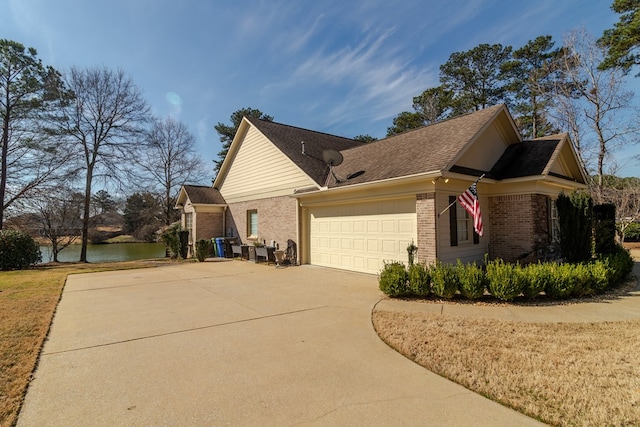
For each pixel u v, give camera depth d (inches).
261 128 660.1
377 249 423.8
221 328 228.1
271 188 625.3
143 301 311.7
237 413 125.0
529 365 160.7
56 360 175.8
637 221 806.5
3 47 756.6
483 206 428.5
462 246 389.7
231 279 430.0
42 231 845.8
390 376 153.5
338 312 263.0
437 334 205.3
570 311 251.3
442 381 148.1
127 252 1143.0
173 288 375.2
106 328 229.8
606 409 123.1
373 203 430.0
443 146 398.9
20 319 249.9
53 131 811.4
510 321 228.4
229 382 149.6
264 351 185.5
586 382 143.7
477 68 1159.6
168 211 1167.0
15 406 130.6
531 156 440.8
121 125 915.4
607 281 301.4
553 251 399.9
